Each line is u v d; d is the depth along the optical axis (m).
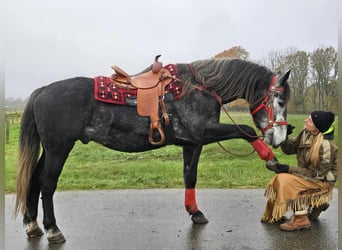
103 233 3.05
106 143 3.03
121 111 2.94
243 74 3.17
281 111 3.12
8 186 5.38
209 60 3.23
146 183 5.36
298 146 3.39
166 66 3.19
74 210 3.80
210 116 3.06
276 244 2.76
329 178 3.13
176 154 8.41
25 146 2.91
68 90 2.90
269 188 3.23
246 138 3.12
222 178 5.62
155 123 2.89
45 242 2.86
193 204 3.36
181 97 3.00
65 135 2.82
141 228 3.18
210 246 2.72
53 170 2.83
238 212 3.68
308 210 3.49
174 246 2.73
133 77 3.04
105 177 6.01
